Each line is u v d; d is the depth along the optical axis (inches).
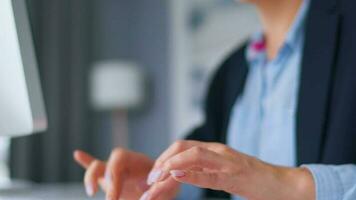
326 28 32.4
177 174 19.2
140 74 122.9
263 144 36.3
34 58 19.7
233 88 41.0
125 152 29.1
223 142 40.7
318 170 21.1
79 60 127.5
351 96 29.9
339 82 31.0
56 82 123.3
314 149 30.8
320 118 30.9
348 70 30.6
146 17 135.7
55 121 122.6
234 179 19.6
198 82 121.8
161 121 131.8
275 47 39.1
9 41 18.9
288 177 20.5
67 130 125.8
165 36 132.1
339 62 31.4
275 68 37.4
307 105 31.7
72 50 126.9
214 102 42.4
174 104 126.8
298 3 37.2
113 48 136.3
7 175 113.1
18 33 18.9
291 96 35.3
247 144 38.0
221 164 19.8
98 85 119.7
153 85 133.4
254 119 38.4
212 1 120.1
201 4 122.0
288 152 34.1
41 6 122.2
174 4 127.1
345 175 21.0
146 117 133.5
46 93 122.0
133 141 134.4
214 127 41.9
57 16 124.3
